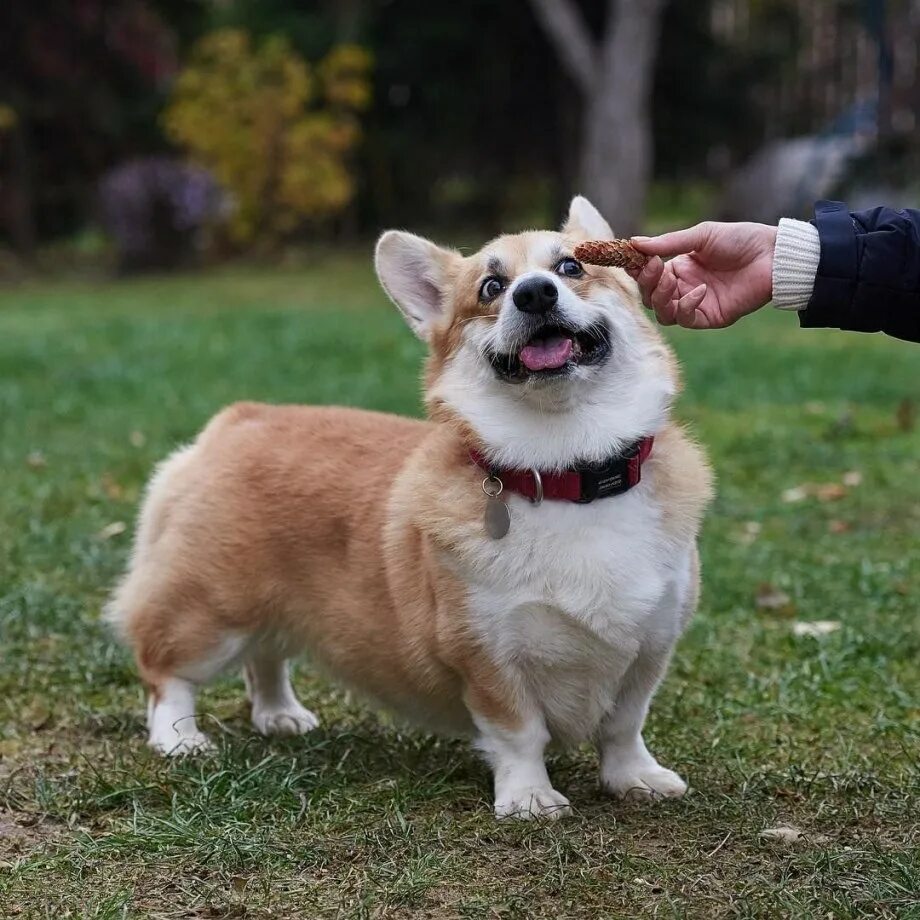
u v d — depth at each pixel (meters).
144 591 1.88
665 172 9.39
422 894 1.52
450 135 8.69
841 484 2.96
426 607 1.72
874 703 1.96
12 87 8.06
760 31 9.12
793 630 2.19
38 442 3.38
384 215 9.19
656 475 1.69
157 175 8.06
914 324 1.64
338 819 1.65
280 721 1.92
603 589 1.65
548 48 8.44
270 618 1.85
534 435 1.67
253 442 1.89
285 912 1.50
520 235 1.79
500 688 1.68
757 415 3.66
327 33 8.41
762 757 1.81
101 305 6.61
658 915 1.48
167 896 1.53
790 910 1.48
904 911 1.48
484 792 1.73
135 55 8.49
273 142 8.31
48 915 1.49
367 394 3.85
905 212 1.64
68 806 1.69
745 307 1.70
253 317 5.80
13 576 2.38
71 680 2.04
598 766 1.82
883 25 7.45
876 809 1.67
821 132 8.61
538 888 1.53
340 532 1.80
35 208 8.57
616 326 1.70
